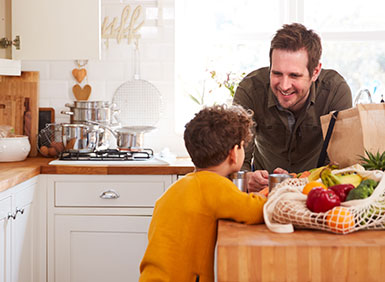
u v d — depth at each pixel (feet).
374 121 5.31
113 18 10.93
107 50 10.95
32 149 10.61
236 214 4.24
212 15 11.95
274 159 7.74
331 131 5.62
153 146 11.05
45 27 9.55
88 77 10.98
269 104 7.25
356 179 4.29
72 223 9.24
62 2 9.52
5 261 7.81
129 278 9.28
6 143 9.59
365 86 11.37
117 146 10.25
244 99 7.48
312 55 6.35
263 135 7.63
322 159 5.74
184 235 4.43
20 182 8.21
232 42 11.89
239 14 11.96
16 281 8.29
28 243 8.81
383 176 3.85
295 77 6.39
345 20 11.84
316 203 3.75
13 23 9.53
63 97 10.98
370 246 3.34
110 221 9.21
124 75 10.98
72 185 9.19
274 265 3.38
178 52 11.36
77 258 9.28
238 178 4.96
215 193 4.38
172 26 10.87
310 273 3.36
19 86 10.69
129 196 9.16
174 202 4.52
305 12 11.88
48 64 10.93
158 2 10.84
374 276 3.34
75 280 9.31
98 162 9.37
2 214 7.63
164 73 10.94
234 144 4.80
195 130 4.82
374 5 11.76
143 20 10.89
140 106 10.99
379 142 5.25
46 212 9.25
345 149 5.45
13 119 10.66
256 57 12.01
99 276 9.29
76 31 9.54
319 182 4.35
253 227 3.91
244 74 11.28
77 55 9.56
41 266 9.30
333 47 11.87
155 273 4.50
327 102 7.25
